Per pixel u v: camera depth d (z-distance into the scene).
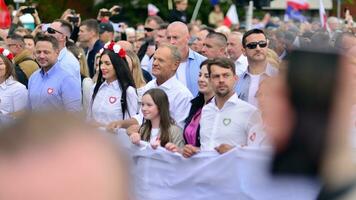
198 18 59.06
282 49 18.61
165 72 13.30
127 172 2.04
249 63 13.59
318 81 3.83
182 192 11.55
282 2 62.44
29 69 18.19
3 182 1.90
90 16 62.16
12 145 1.93
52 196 1.91
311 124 3.85
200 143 11.98
